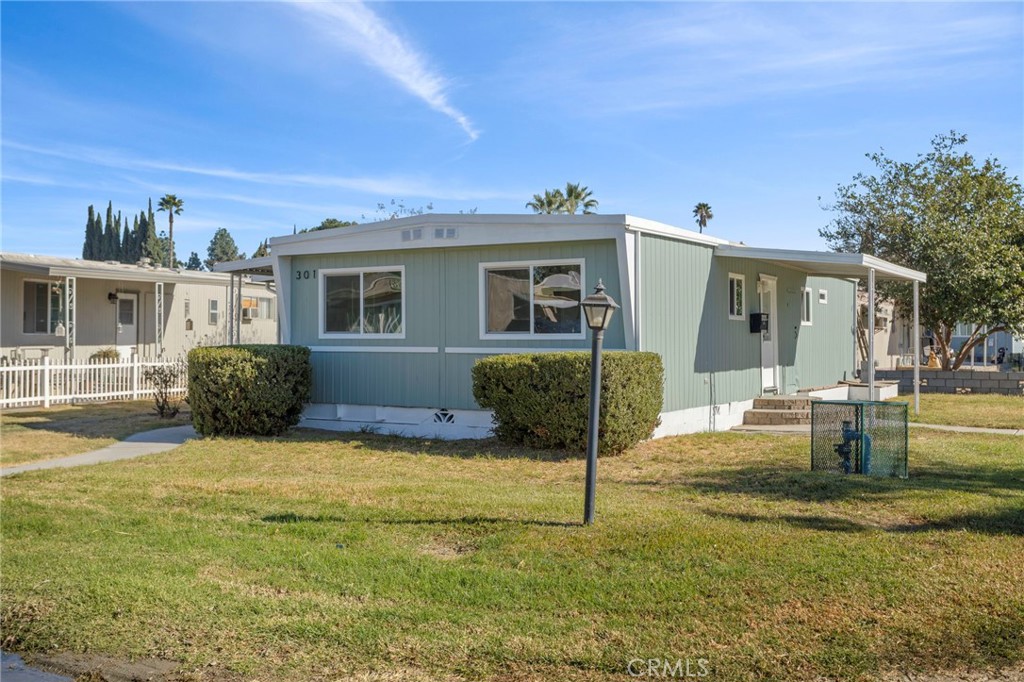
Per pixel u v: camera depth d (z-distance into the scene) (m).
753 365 16.12
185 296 28.14
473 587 5.68
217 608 5.39
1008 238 22.03
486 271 13.14
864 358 25.38
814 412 9.84
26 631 5.19
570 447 11.38
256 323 30.81
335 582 5.83
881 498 8.16
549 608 5.29
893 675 4.34
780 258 13.98
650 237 12.49
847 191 24.67
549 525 7.18
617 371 11.03
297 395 13.98
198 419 13.70
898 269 15.09
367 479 9.74
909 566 5.91
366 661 4.62
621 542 6.57
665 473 9.93
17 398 18.48
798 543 6.49
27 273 23.61
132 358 23.06
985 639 4.72
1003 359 36.09
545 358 11.35
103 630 5.14
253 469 10.56
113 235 75.94
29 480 9.68
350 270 14.37
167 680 4.53
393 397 13.94
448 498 8.39
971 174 22.45
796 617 5.03
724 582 5.63
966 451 11.20
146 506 8.26
